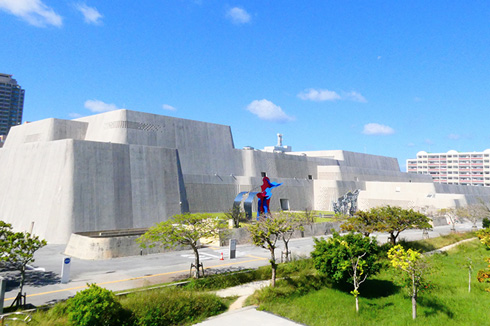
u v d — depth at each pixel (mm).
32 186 50312
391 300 24375
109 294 17375
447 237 49469
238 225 48031
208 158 74000
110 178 50000
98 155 49656
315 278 27453
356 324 19750
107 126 62469
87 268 30172
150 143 64312
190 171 69562
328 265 25953
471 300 24047
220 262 33156
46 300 21359
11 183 55469
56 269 29719
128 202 51094
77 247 36000
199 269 28906
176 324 18859
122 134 60781
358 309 22016
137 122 63500
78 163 47031
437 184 96000
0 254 19578
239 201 57562
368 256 25438
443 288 26562
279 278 28109
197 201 67188
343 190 94250
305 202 90438
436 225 71000
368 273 25109
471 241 46812
